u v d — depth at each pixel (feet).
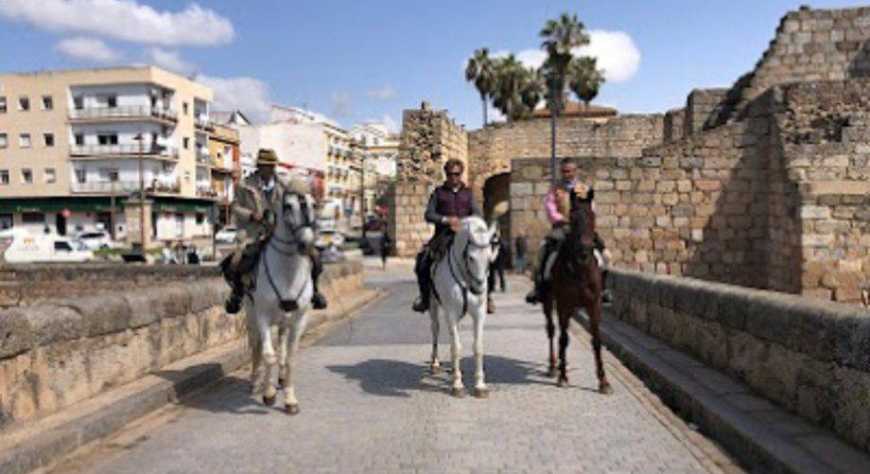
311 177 26.40
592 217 27.48
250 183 25.66
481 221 26.18
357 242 185.88
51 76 209.67
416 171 116.78
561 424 22.70
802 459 16.84
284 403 25.11
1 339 19.13
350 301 60.59
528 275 83.25
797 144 67.31
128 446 20.47
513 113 211.82
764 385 23.18
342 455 19.70
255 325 26.30
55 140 210.18
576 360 33.96
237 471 18.43
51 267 58.95
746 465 18.71
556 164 75.10
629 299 41.81
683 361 29.63
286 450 20.16
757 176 71.82
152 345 28.14
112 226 200.13
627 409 24.56
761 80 84.74
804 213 60.59
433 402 25.77
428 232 117.29
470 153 138.00
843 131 66.28
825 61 83.35
